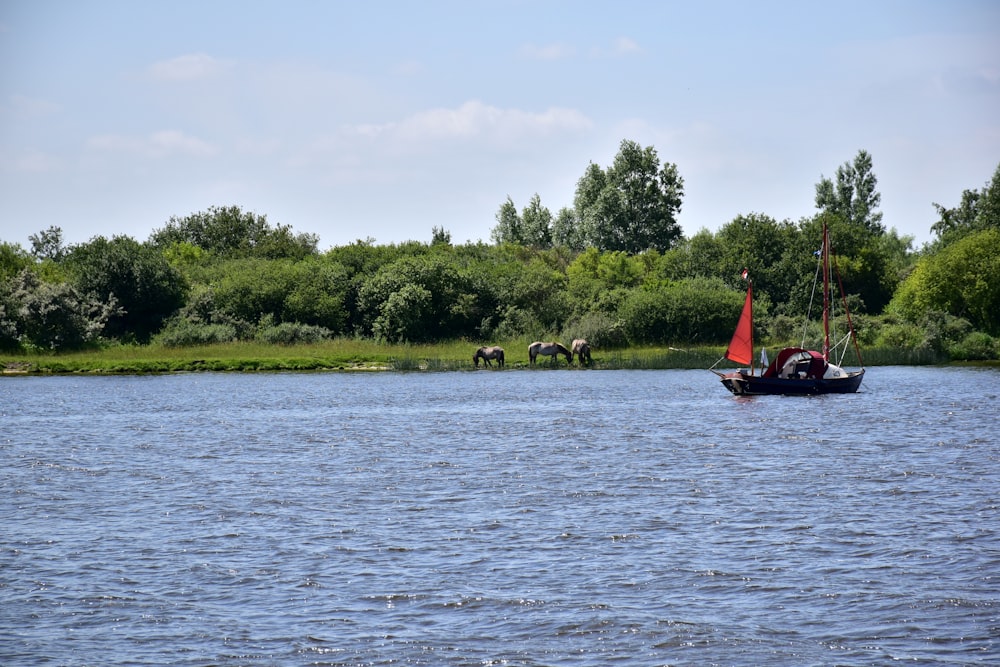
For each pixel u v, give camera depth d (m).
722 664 44.78
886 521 66.56
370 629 48.75
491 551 60.47
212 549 61.34
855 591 52.97
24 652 46.28
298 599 52.62
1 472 87.44
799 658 45.28
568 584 54.50
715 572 56.16
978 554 58.72
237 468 89.06
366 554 60.00
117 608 51.56
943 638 47.06
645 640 47.25
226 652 46.31
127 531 65.75
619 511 70.44
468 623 49.38
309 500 74.81
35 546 62.28
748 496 75.00
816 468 86.50
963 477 81.56
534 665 44.88
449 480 82.50
